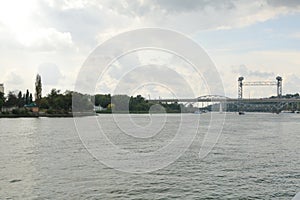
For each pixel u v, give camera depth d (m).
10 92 156.50
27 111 137.62
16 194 23.42
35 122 104.69
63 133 66.38
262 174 29.20
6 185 25.41
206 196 23.20
